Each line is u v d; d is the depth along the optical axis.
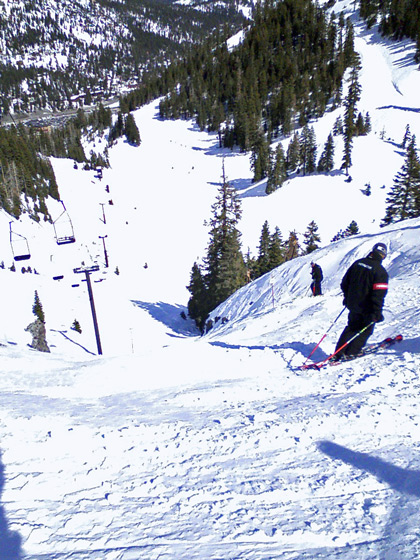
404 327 7.22
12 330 33.16
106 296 52.47
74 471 2.94
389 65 133.75
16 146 96.00
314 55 145.25
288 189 79.62
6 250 66.69
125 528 2.23
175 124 153.25
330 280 19.06
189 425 3.88
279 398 4.71
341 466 2.92
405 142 87.75
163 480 2.82
